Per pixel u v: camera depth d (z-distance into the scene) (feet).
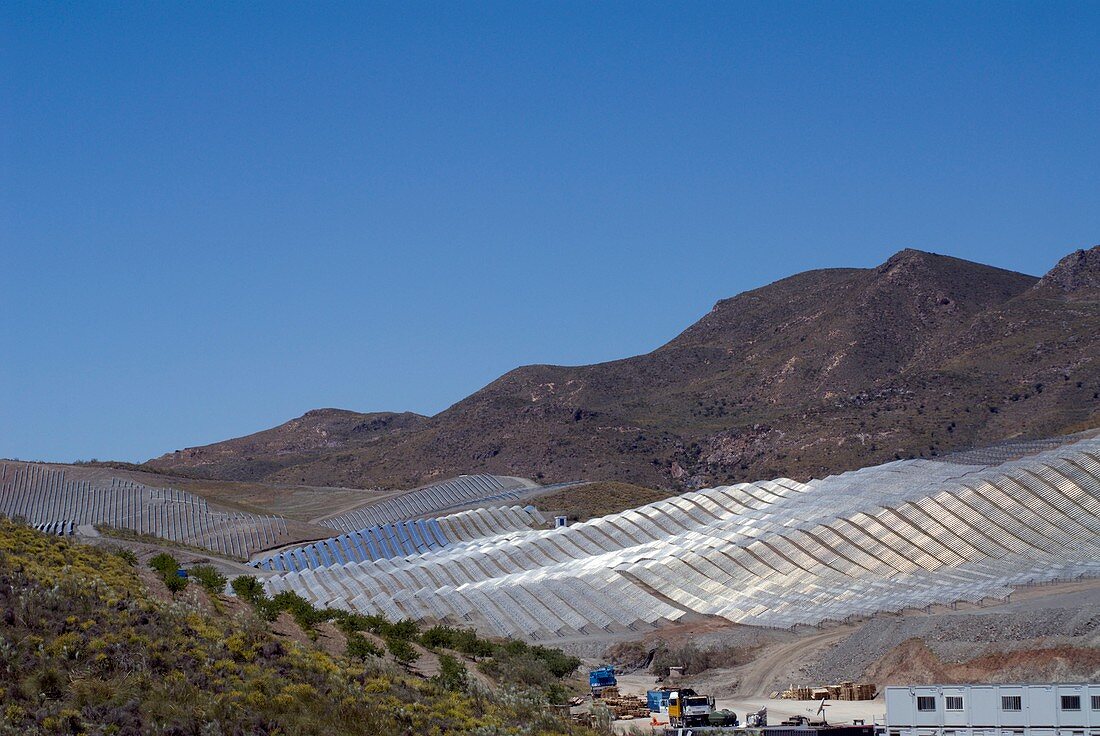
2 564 188.14
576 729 203.31
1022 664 259.19
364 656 217.77
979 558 406.41
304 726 156.46
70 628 168.45
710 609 405.59
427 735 169.37
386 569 529.45
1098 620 268.82
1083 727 187.11
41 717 142.51
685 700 237.86
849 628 346.13
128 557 241.76
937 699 195.72
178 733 147.84
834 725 209.56
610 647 372.58
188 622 184.44
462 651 276.82
